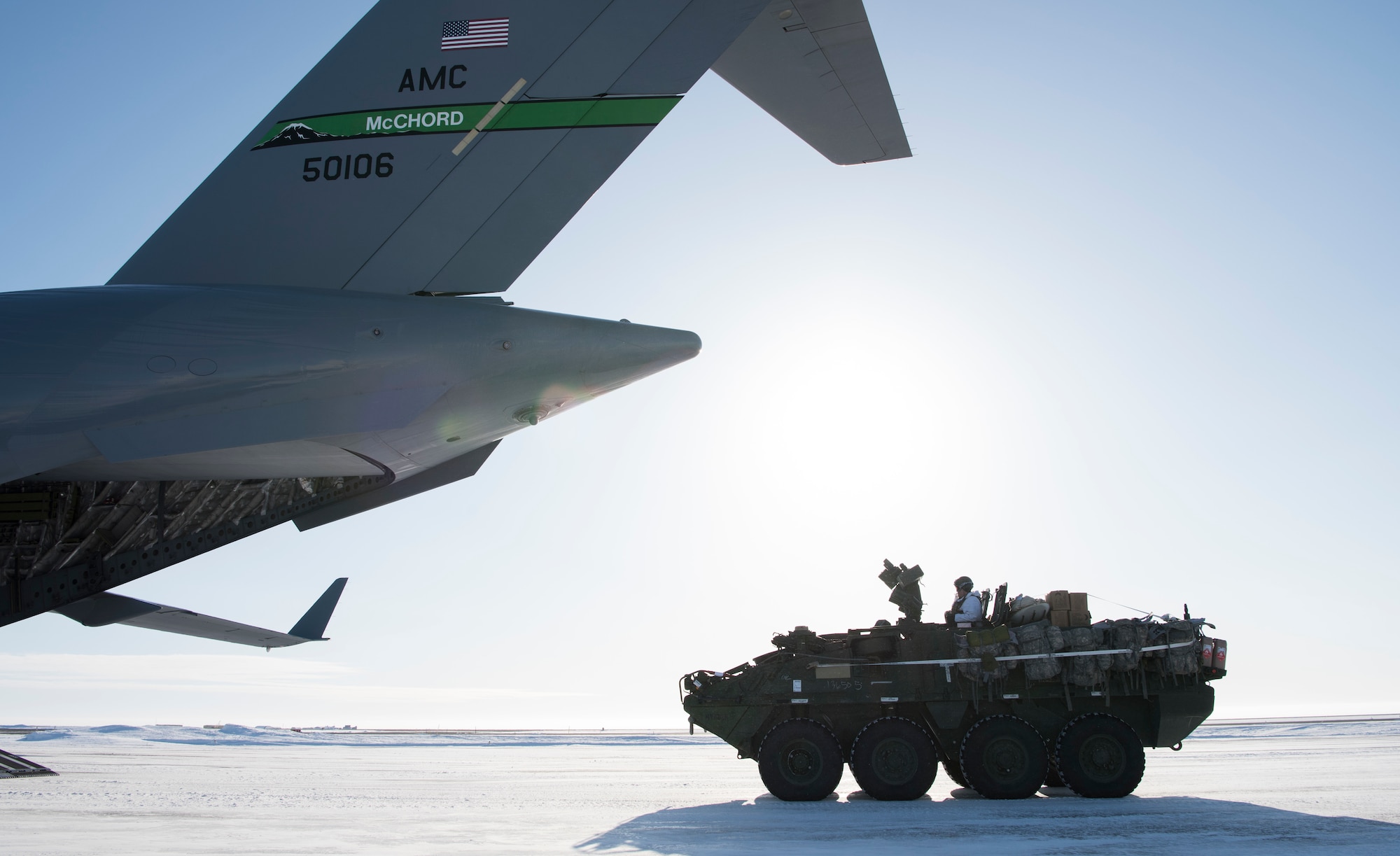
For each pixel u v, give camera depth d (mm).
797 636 8820
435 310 5070
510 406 5211
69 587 5496
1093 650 8234
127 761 17062
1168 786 9773
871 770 8125
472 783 11406
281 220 5199
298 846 5148
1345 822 6316
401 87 5195
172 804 8086
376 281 5168
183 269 5199
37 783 10930
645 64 5062
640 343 5215
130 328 4684
